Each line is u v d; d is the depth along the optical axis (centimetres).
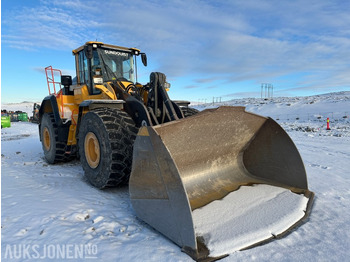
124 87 389
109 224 229
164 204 205
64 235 208
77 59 498
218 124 270
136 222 237
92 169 339
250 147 351
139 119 329
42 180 379
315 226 227
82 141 353
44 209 260
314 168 434
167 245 197
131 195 239
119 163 297
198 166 307
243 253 185
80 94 466
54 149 486
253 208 249
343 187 331
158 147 203
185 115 409
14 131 1622
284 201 263
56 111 475
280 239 205
